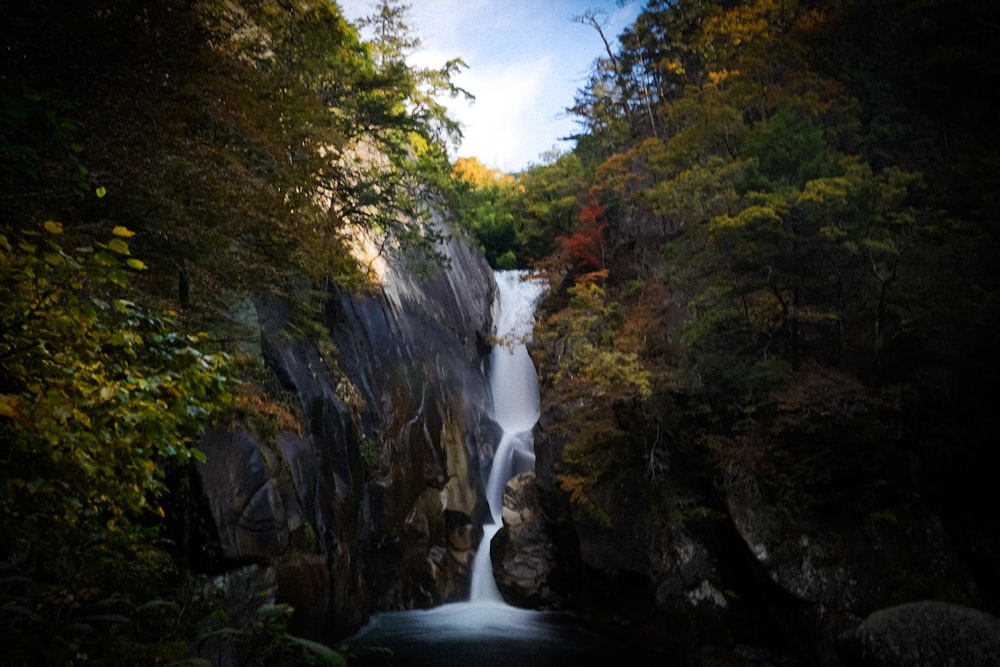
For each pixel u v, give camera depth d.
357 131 18.30
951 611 10.53
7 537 3.51
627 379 17.70
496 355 29.45
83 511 4.18
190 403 4.55
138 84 6.99
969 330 16.05
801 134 18.94
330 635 13.53
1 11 5.74
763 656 14.73
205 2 9.39
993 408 15.95
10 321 3.51
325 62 16.41
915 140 23.22
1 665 2.64
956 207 20.03
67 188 5.79
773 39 26.45
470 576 20.81
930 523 14.84
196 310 10.07
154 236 8.84
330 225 11.02
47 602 4.18
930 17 24.95
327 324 17.52
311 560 12.16
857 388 15.65
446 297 26.41
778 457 16.03
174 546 9.59
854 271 17.83
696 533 17.17
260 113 9.64
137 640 4.33
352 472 15.48
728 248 18.39
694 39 30.73
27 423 3.19
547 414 21.81
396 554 18.55
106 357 4.13
